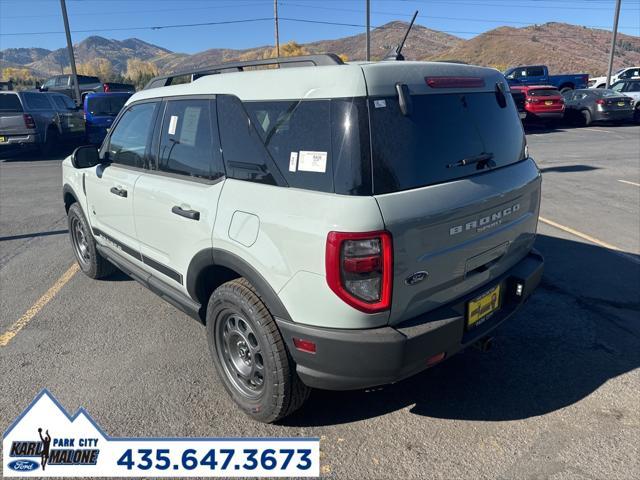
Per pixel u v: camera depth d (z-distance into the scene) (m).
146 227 3.61
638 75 27.55
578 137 16.22
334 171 2.34
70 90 23.78
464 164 2.72
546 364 3.50
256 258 2.61
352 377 2.46
